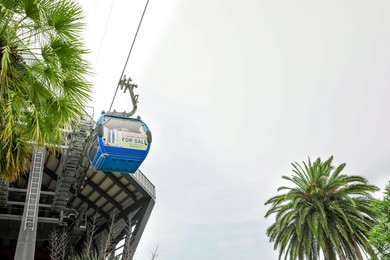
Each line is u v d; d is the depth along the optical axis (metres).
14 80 9.08
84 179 23.83
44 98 9.73
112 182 30.91
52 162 28.88
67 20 9.72
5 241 35.44
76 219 30.94
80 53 9.93
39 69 9.54
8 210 31.08
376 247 20.94
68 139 19.03
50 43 9.60
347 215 32.59
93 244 32.78
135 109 13.46
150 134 13.00
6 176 10.23
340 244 32.06
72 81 9.95
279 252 34.72
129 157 12.52
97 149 12.52
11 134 9.28
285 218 33.28
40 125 9.79
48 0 9.54
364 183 33.88
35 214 21.22
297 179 36.09
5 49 8.38
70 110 10.10
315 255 33.62
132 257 20.36
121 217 32.94
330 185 33.75
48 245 36.56
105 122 12.95
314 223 31.22
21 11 9.30
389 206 20.72
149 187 31.59
